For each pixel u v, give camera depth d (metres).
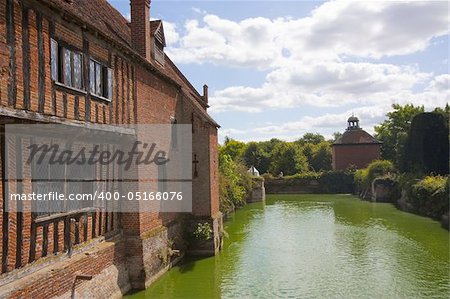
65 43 7.85
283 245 18.17
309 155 73.38
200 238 15.64
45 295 7.14
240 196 32.25
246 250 17.06
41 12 7.08
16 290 6.40
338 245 18.09
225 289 11.74
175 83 14.47
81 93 8.30
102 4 13.26
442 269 13.89
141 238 10.88
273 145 71.31
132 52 10.47
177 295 11.01
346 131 61.69
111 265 9.91
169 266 13.46
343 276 13.21
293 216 28.67
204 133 15.84
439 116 34.16
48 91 7.21
